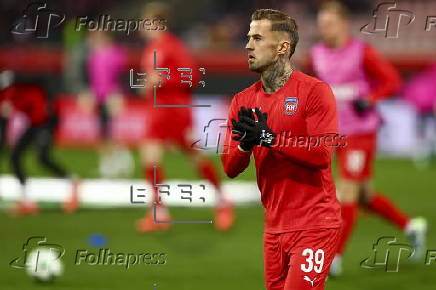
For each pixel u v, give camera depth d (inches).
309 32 2497.5
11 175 1642.5
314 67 900.0
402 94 2038.6
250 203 1353.3
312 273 514.0
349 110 864.3
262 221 1180.5
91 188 1493.6
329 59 882.8
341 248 836.0
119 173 1704.0
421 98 2009.1
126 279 824.3
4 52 2009.1
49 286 792.3
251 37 522.0
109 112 1710.1
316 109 510.0
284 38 518.9
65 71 1966.0
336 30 878.4
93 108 1913.1
